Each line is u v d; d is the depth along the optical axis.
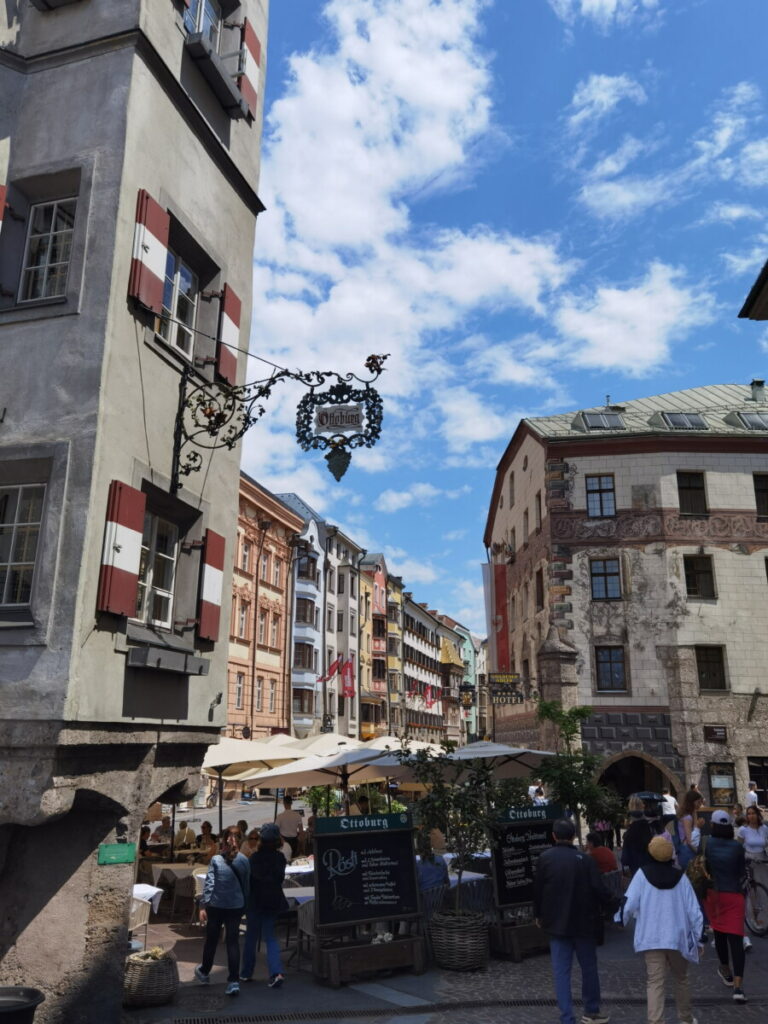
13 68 9.70
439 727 96.75
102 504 8.22
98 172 9.09
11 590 8.29
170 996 8.43
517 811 11.14
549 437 28.72
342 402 9.34
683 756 25.88
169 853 16.83
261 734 46.72
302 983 9.28
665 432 28.14
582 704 26.66
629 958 10.59
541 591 29.73
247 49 12.59
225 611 10.92
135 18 9.52
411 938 9.73
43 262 9.44
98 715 7.95
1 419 8.62
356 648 65.62
